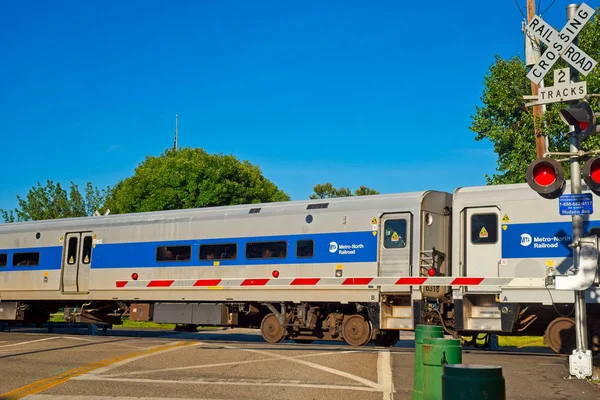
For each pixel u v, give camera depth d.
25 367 12.16
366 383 10.47
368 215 16.78
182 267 19.23
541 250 14.56
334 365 12.23
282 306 17.70
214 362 12.63
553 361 12.89
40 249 22.06
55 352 14.24
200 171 43.44
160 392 9.80
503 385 5.32
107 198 55.00
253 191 46.38
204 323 18.92
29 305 22.88
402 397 9.40
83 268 21.09
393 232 16.44
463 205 15.62
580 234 11.08
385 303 16.31
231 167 45.03
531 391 9.80
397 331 17.61
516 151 23.27
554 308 14.34
